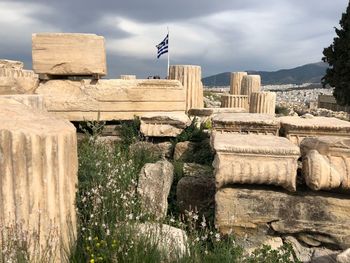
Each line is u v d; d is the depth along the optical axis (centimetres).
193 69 1209
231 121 632
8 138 279
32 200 288
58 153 301
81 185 387
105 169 449
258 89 1978
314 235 385
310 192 386
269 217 382
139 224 366
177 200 464
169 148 724
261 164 376
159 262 312
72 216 324
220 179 379
